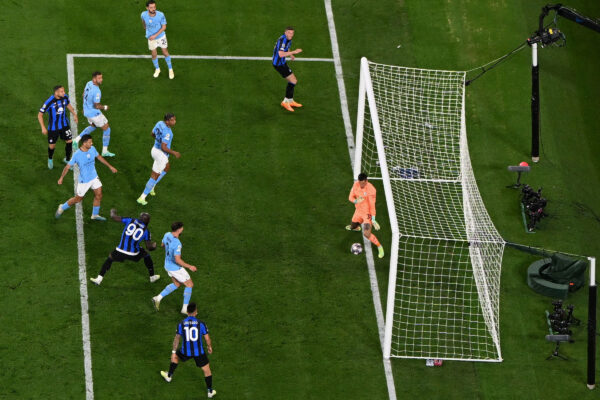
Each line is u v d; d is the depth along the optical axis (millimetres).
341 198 68375
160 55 76938
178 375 57844
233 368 58375
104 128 67688
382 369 59156
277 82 76062
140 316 60344
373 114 66062
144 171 68688
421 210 68688
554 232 67750
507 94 76562
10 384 56344
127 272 62562
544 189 70500
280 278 63125
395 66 77750
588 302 62344
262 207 67188
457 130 74062
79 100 72750
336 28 80875
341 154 71438
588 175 71750
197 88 74875
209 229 65500
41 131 70125
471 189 69125
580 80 77938
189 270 63094
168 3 81438
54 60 75438
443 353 60469
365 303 62438
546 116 75250
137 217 65688
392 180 70500
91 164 62094
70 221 64812
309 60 78062
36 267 62000
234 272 63188
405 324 61719
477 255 64875
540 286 63406
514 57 78875
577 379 59531
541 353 60719
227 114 73188
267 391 57469
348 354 59688
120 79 74875
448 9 82250
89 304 60531
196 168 69188
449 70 78062
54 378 56812
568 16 69625
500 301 63219
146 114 72500
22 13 78750
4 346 57938
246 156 70375
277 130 72438
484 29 80875
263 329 60375
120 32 78500
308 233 65938
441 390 58406
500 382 59062
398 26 81062
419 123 74312
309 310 61594
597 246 67000
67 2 80250
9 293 60531
